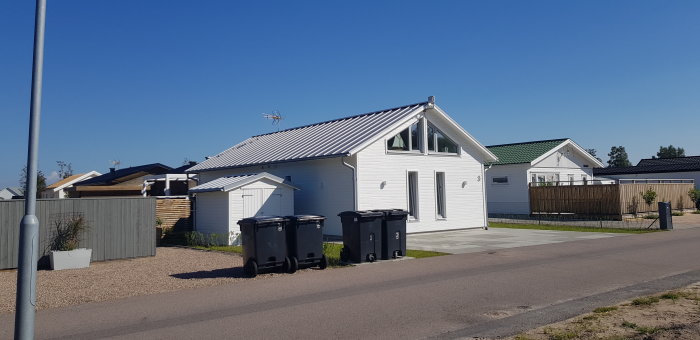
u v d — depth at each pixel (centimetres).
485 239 1905
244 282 1088
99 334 709
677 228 2217
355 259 1348
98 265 1430
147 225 1594
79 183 4047
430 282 1041
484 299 878
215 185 2034
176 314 816
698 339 598
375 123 2245
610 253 1427
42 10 514
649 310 751
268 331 705
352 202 1989
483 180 2461
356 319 759
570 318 739
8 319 807
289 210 2073
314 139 2406
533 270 1166
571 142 3388
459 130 2342
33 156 505
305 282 1076
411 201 2209
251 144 2986
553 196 3017
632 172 4262
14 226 1384
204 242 1938
